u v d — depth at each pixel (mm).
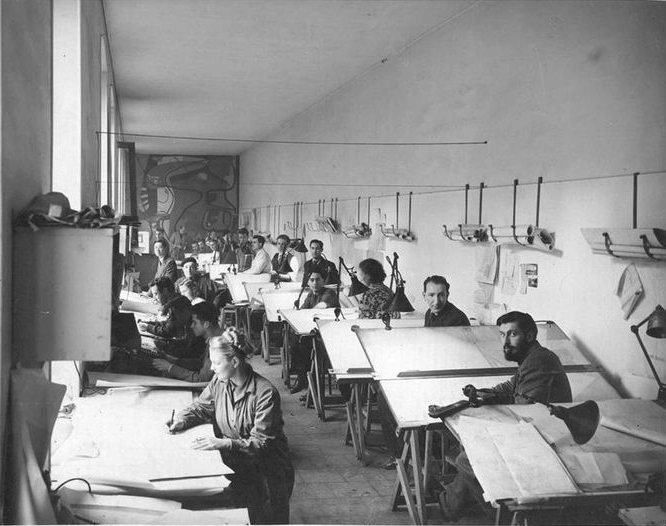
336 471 3998
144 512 2025
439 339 3734
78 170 3430
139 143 14250
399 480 3354
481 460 2357
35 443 1926
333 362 4027
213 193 16281
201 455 2447
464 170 5379
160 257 7977
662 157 3250
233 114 10789
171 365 3600
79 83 3441
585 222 3822
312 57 7094
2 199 1740
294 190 10977
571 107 3971
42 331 2025
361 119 7852
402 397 3195
